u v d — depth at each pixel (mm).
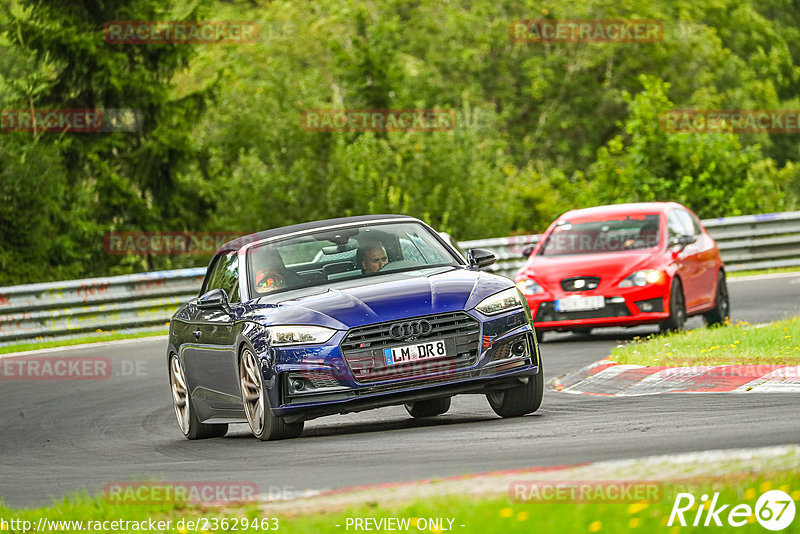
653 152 122375
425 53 198375
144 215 131750
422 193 126688
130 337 77312
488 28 197500
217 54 178125
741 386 37688
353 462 28656
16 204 116125
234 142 135750
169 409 47969
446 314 33344
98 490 28516
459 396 44656
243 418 36812
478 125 144625
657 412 33625
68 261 120062
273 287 36625
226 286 38344
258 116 134000
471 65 194500
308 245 37812
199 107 135875
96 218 131375
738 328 50062
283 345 33438
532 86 192375
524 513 19016
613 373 42406
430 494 21797
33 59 130250
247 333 34594
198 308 37062
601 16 195500
